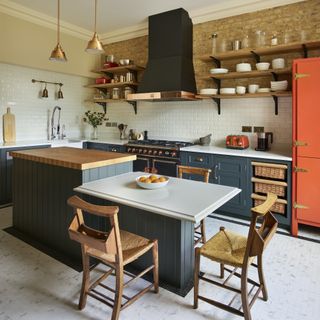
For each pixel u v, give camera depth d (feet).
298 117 10.19
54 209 8.99
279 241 9.98
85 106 19.94
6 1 13.79
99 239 5.65
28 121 16.44
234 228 11.16
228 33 13.96
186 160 13.44
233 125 14.26
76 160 8.34
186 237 7.18
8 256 8.69
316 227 11.30
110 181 8.00
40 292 6.91
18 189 10.42
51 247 9.27
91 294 6.17
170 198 6.39
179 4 13.85
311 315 6.15
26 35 15.14
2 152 13.25
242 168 11.86
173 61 14.43
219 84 14.30
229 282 7.36
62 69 17.15
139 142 16.03
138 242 6.45
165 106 16.74
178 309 6.31
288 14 12.30
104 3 13.84
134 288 7.04
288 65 12.50
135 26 17.10
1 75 14.97
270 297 6.74
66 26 16.85
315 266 8.21
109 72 18.78
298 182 10.39
